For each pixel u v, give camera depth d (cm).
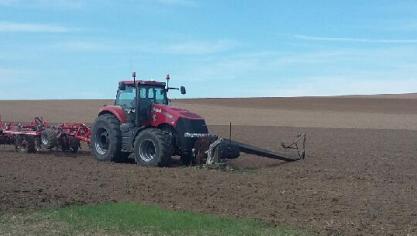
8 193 1204
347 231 925
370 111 6962
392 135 3538
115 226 937
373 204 1155
